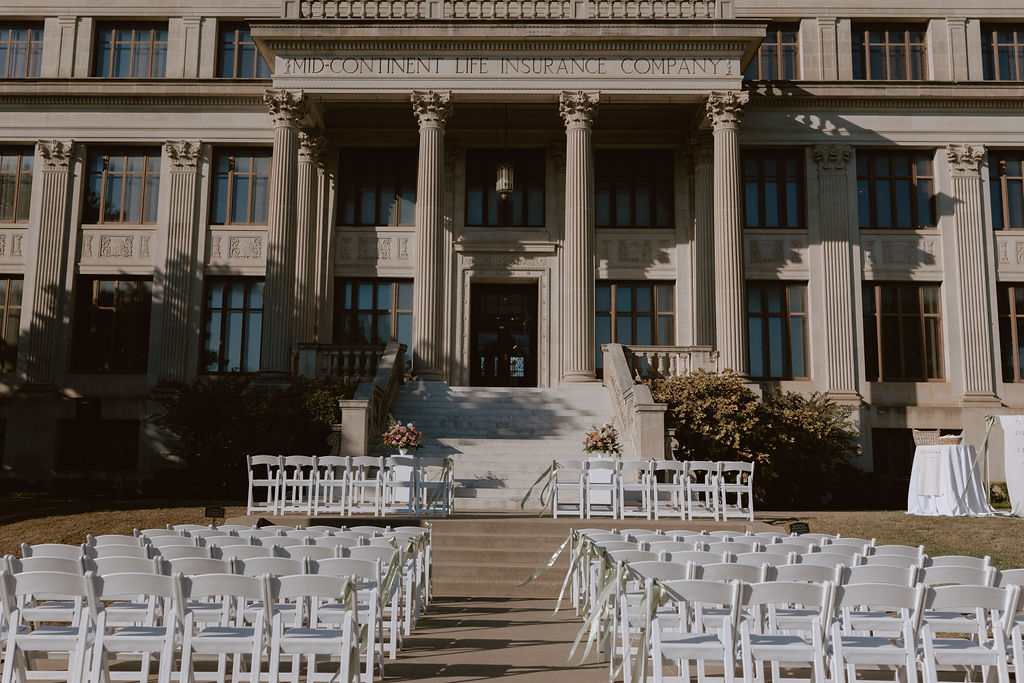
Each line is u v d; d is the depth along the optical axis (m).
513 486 19.95
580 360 25.69
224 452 23.00
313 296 29.48
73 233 30.02
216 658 8.58
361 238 30.41
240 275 29.88
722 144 26.48
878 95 29.69
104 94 30.19
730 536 9.59
